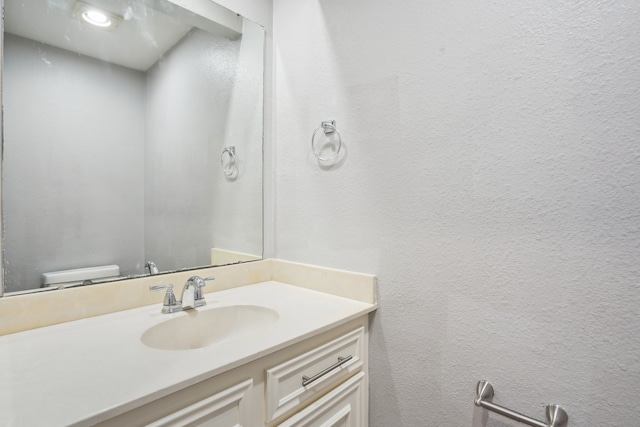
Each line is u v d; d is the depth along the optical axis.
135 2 1.10
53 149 0.93
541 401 0.80
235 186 1.36
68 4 0.96
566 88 0.76
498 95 0.86
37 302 0.88
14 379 0.61
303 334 0.84
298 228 1.37
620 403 0.70
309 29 1.32
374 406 1.12
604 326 0.72
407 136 1.04
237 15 1.36
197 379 0.63
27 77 0.89
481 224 0.89
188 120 1.23
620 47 0.70
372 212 1.13
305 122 1.34
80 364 0.67
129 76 1.09
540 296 0.80
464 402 0.93
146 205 1.12
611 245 0.71
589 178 0.74
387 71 1.09
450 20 0.95
